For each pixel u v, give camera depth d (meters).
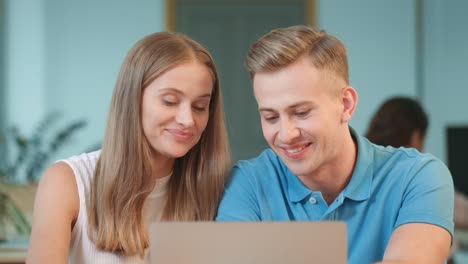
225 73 5.96
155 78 1.70
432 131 5.70
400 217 1.52
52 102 5.78
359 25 5.95
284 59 1.40
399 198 1.56
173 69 1.69
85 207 1.80
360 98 5.95
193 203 1.85
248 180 1.72
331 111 1.45
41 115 5.73
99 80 5.83
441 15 5.73
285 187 1.67
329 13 5.96
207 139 1.85
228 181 1.79
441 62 5.72
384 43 5.95
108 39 5.85
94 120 5.82
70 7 5.80
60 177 1.79
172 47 1.71
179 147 1.72
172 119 1.71
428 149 5.69
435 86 5.76
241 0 5.96
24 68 5.71
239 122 5.94
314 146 1.44
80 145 5.80
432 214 1.47
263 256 1.23
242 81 5.96
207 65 1.76
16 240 2.94
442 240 1.44
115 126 1.78
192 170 1.86
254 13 5.98
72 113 5.80
